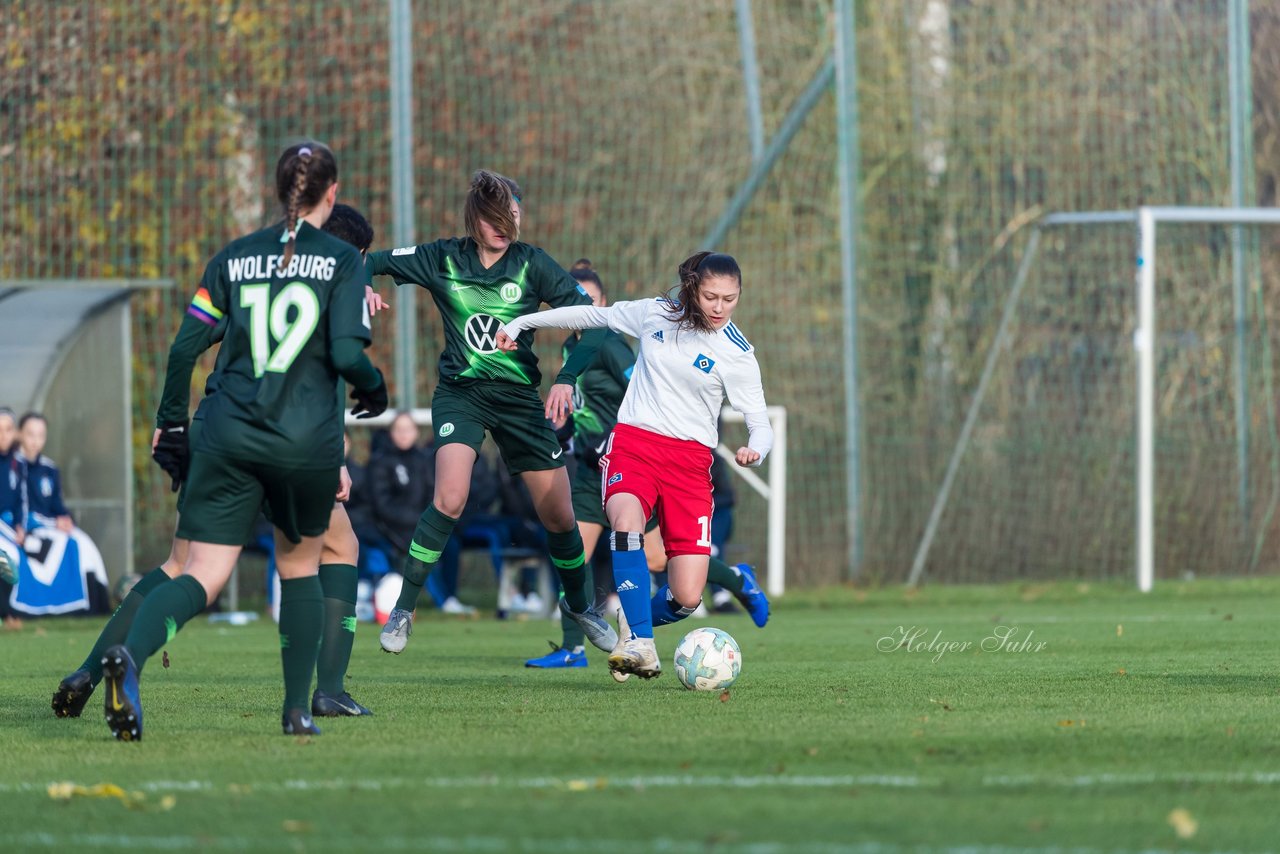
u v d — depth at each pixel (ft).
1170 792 48.49
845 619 147.33
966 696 75.66
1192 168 207.31
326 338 58.08
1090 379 204.03
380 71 184.55
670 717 67.92
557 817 44.83
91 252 183.52
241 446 56.90
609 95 200.34
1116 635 119.85
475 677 90.74
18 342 165.89
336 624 70.13
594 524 101.14
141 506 185.78
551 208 197.06
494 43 193.36
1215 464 200.85
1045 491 202.28
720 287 76.02
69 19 181.88
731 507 161.99
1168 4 207.72
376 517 158.20
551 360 197.06
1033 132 210.59
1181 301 203.00
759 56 213.87
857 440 192.34
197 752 58.18
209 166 185.16
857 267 191.31
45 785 51.34
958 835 42.22
